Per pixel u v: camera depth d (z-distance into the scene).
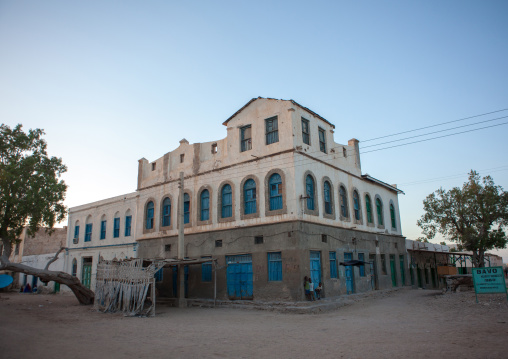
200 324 14.68
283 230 20.69
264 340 11.04
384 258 29.88
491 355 8.11
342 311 18.66
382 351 9.02
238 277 22.22
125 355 9.04
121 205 31.75
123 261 20.27
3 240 22.48
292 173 21.12
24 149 23.52
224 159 24.84
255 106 23.94
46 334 11.97
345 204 26.25
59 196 23.88
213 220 24.22
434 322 13.29
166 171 28.50
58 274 22.42
